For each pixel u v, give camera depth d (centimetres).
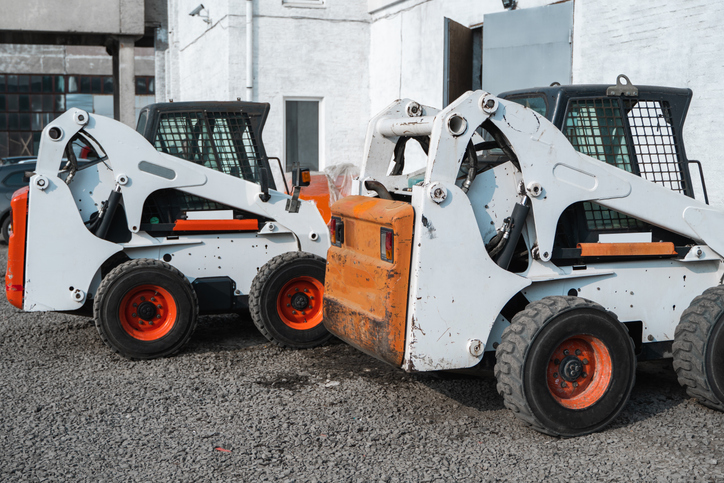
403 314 430
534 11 1022
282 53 1433
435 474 383
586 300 438
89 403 494
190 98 1792
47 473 384
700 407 485
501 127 436
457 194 427
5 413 475
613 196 465
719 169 777
